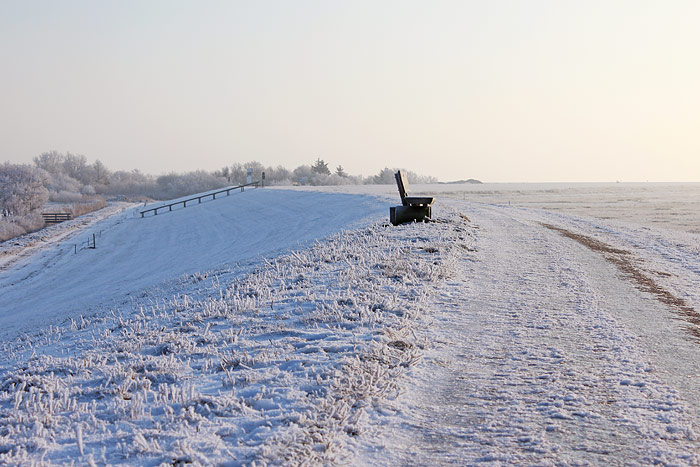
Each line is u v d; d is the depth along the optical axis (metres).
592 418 5.98
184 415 5.89
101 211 110.31
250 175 122.50
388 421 5.90
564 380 7.14
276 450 5.00
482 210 38.97
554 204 64.81
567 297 12.20
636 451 5.23
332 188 97.25
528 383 7.04
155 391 6.96
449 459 5.11
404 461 5.08
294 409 6.02
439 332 9.38
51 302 34.19
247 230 56.69
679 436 5.55
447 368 7.65
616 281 14.23
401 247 17.55
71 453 5.22
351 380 6.75
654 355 8.23
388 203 45.38
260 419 5.77
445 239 19.42
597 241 22.59
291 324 10.05
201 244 53.38
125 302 22.03
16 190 110.06
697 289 13.57
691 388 6.90
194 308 12.73
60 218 99.06
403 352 8.05
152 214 90.62
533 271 15.20
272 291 13.23
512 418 6.00
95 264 50.03
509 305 11.35
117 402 6.47
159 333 10.32
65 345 11.47
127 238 65.88
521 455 5.16
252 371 7.36
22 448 5.32
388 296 11.59
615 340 8.97
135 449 5.16
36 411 6.37
